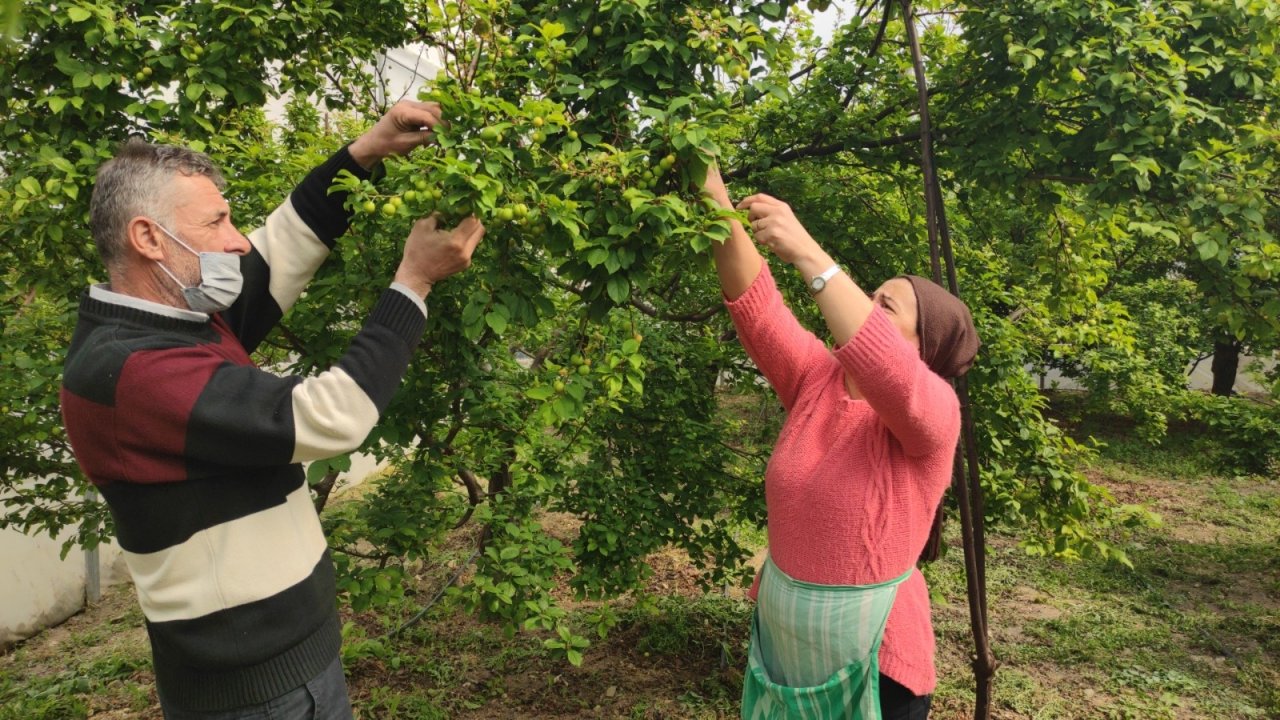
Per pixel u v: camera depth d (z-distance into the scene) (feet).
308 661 4.99
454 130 5.26
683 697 14.11
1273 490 30.81
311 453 4.59
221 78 7.99
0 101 7.99
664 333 14.79
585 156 5.92
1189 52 9.20
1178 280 36.11
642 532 12.88
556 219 5.18
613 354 7.22
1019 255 19.12
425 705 13.32
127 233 4.61
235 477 4.69
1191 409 34.91
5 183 8.11
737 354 15.07
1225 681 15.53
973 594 9.34
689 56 6.45
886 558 5.25
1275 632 17.74
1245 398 37.88
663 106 6.51
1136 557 22.91
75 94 7.73
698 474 14.02
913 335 5.72
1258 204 8.71
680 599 18.10
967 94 10.84
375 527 10.02
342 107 11.14
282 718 4.86
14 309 9.97
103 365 4.38
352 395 4.58
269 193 7.87
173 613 4.64
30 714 13.10
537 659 15.46
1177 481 32.30
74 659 15.67
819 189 13.20
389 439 7.92
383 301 4.86
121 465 4.45
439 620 16.80
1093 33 9.08
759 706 5.79
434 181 4.87
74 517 11.78
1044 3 8.91
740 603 18.31
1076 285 13.30
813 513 5.32
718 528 14.10
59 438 10.56
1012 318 15.49
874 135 12.08
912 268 13.89
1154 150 9.19
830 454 5.37
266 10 7.81
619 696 14.23
